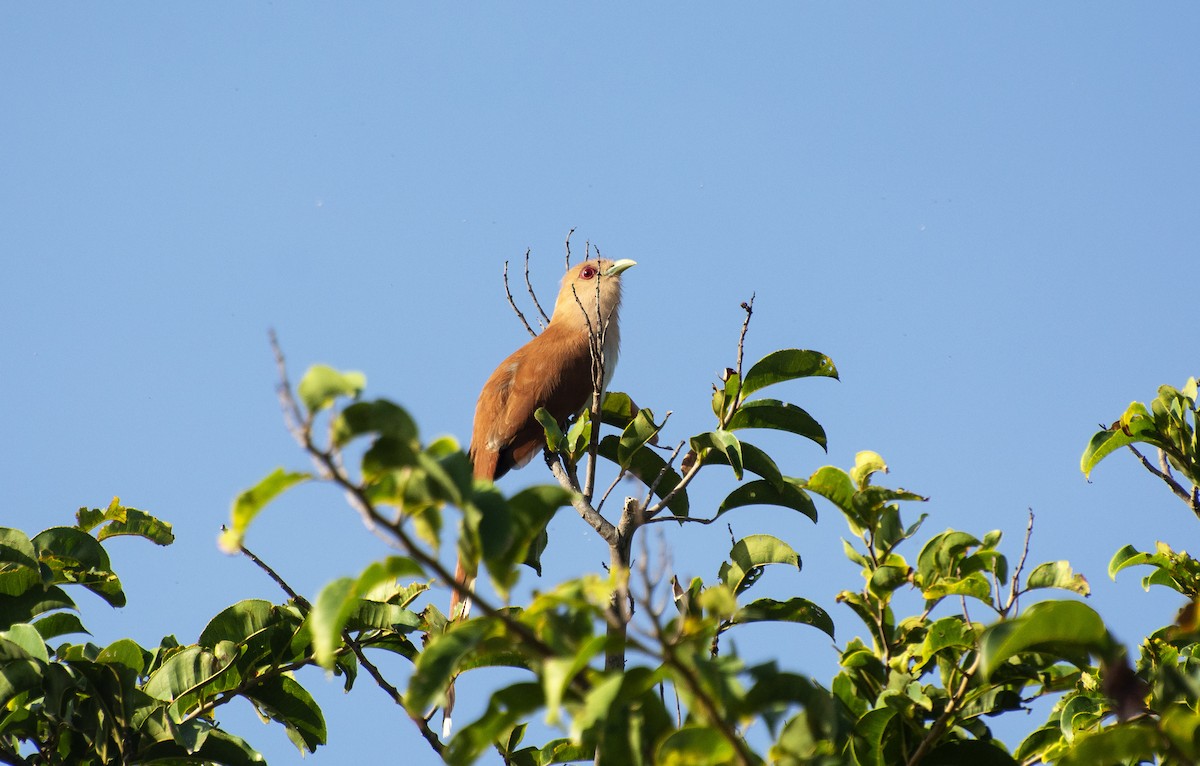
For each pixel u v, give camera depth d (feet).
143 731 26.00
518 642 15.33
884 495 26.50
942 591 24.50
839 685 24.88
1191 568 30.83
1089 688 26.50
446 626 29.09
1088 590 24.40
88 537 28.30
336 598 14.47
